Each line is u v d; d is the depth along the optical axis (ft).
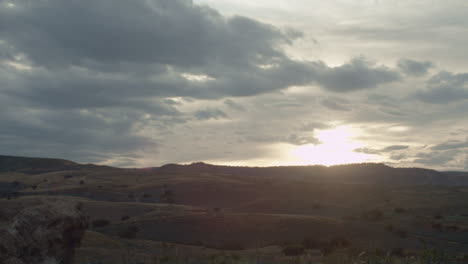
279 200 504.02
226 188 606.55
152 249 152.56
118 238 191.42
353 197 536.83
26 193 618.44
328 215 435.94
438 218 361.51
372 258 58.08
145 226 325.62
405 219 354.13
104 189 630.74
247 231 306.96
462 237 275.18
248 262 65.57
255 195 570.05
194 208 445.78
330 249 130.31
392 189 593.42
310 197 545.85
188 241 289.74
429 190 588.09
